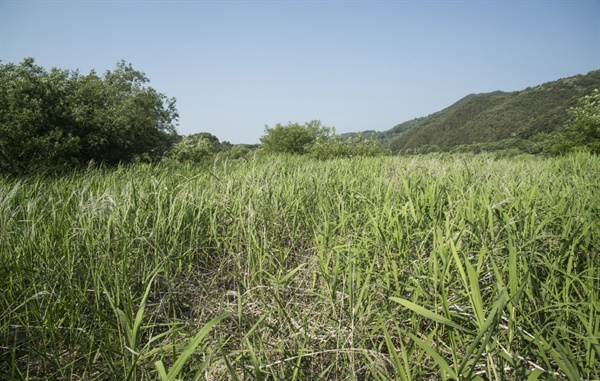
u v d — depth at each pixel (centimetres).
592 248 292
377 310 255
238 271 363
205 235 421
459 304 254
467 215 327
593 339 195
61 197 463
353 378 206
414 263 277
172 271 371
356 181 595
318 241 352
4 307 291
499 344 204
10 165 1719
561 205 333
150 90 2450
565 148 2478
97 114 2059
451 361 228
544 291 252
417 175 575
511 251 197
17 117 1705
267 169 711
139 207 405
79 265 317
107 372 229
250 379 222
